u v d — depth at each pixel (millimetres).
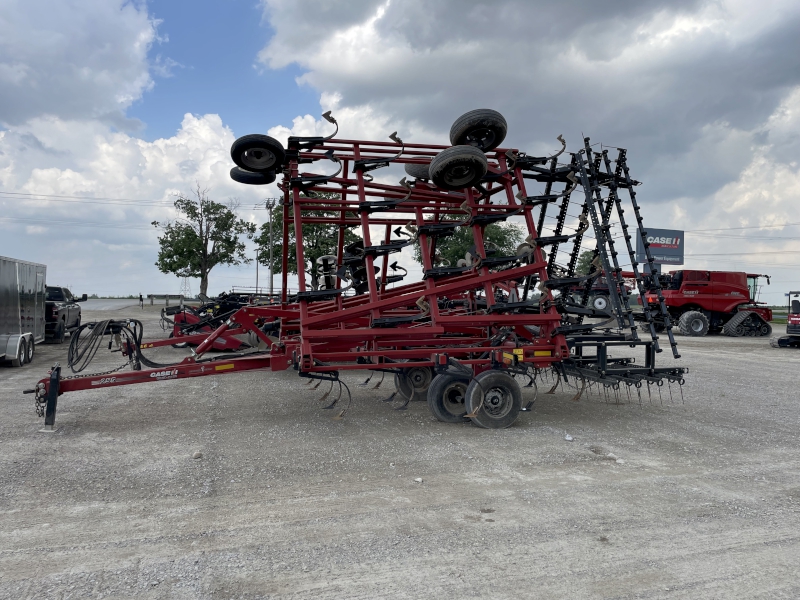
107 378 6348
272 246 34531
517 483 4504
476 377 6348
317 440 5848
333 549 3342
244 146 6309
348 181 6781
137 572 3064
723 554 3291
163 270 40750
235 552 3305
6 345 11734
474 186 6836
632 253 7105
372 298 6613
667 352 15609
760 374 11352
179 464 5000
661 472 4824
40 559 3215
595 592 2865
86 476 4664
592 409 7590
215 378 10258
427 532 3578
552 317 6781
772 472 4855
